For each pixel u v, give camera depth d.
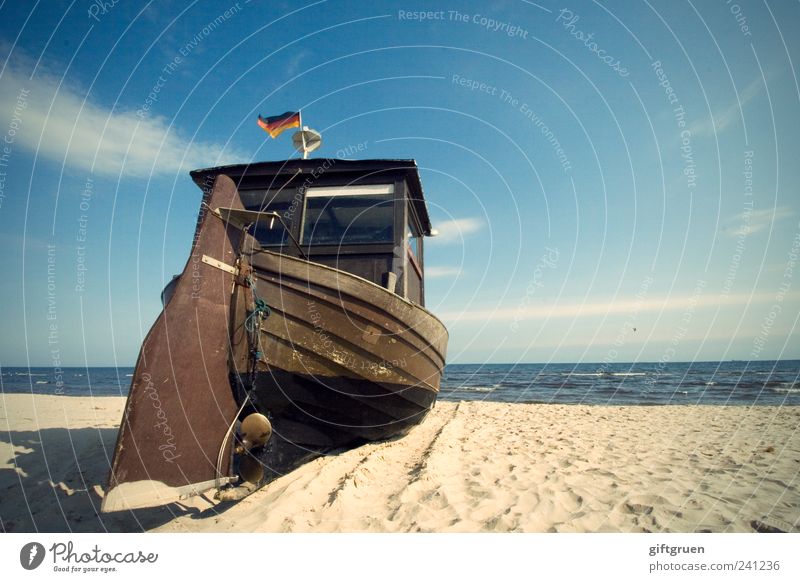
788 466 4.37
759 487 3.65
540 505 3.23
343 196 5.14
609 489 3.61
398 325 4.32
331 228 5.02
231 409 3.45
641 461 4.64
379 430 4.70
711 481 3.84
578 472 4.16
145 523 2.99
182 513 3.15
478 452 5.18
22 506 3.29
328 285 3.89
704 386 23.58
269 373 3.73
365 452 4.89
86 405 9.33
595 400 17.02
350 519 2.97
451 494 3.48
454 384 30.41
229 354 3.45
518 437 6.33
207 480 3.15
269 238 5.03
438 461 4.52
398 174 5.15
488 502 3.29
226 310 3.43
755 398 16.52
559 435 6.50
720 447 5.42
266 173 5.20
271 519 2.91
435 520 2.96
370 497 3.46
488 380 33.78
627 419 8.45
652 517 3.00
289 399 3.88
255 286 3.70
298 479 3.78
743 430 6.82
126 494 2.60
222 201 3.51
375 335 4.11
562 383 28.91
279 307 3.76
